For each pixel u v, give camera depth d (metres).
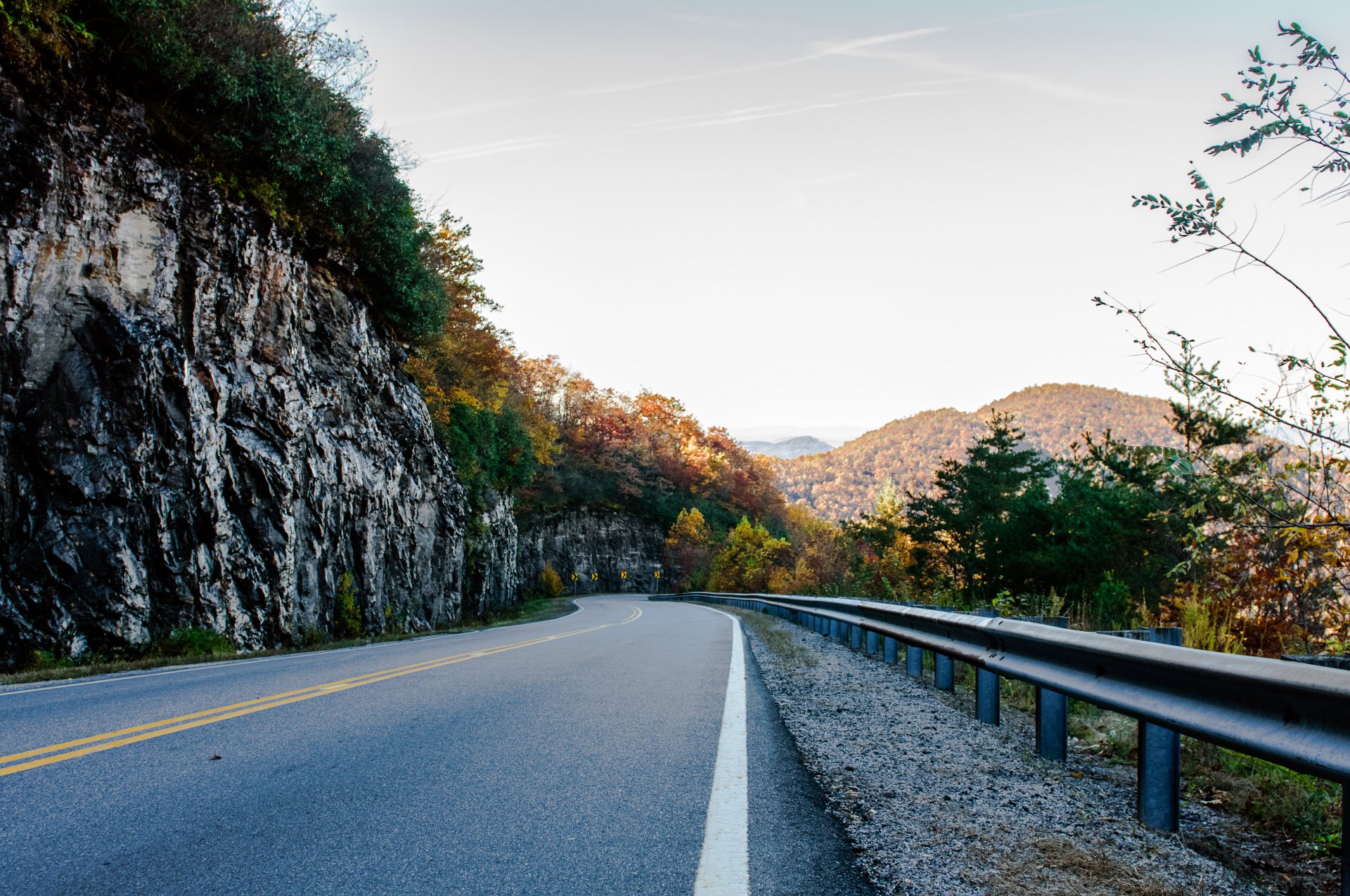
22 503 13.64
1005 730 5.53
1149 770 3.46
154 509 15.52
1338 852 3.10
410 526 28.42
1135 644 3.64
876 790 4.03
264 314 19.42
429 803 3.82
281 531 18.67
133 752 4.85
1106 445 18.75
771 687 7.97
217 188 18.12
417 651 13.04
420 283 29.27
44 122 14.26
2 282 13.58
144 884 2.81
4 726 5.77
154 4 15.19
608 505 104.88
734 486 128.50
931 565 48.81
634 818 3.58
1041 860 3.02
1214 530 7.20
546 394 97.62
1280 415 5.16
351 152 23.55
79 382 14.63
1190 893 2.70
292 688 7.88
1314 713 2.68
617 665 9.98
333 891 2.75
